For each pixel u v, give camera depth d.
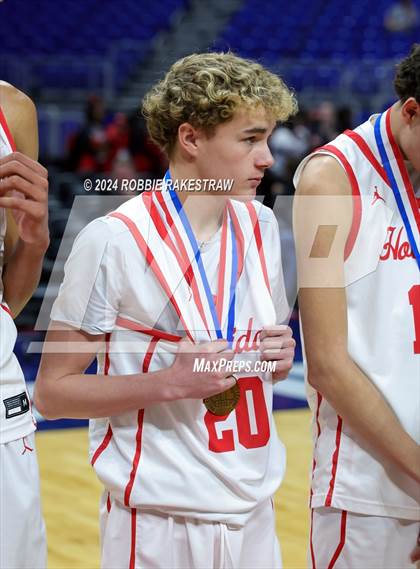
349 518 4.32
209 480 3.89
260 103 3.73
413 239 4.27
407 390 4.26
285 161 18.30
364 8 32.44
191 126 3.80
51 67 27.69
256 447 3.98
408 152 4.21
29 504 3.64
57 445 11.44
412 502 4.31
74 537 8.27
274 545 4.16
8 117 4.20
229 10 32.78
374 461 4.28
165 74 4.16
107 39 31.31
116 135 18.02
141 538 3.91
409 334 4.27
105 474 3.92
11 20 30.73
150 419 3.92
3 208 3.80
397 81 4.22
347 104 26.08
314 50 31.22
